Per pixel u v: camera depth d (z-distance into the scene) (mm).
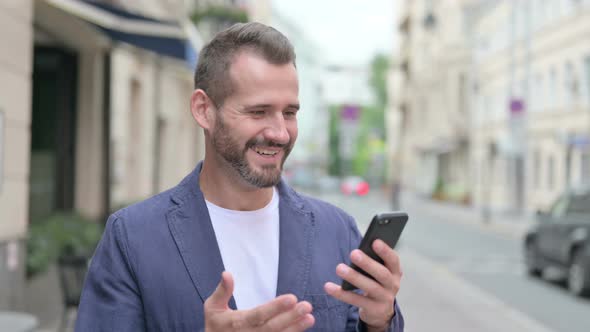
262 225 1790
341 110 40156
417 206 40375
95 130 10094
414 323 7883
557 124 27875
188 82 19734
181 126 19672
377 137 84188
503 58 34750
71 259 6000
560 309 9195
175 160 18312
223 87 1685
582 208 10711
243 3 20688
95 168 10141
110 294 1669
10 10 6145
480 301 9625
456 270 12914
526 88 24953
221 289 1453
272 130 1666
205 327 1483
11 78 6234
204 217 1742
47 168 9578
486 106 38375
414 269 12750
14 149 6328
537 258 11844
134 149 13562
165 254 1688
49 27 8531
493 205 36188
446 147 44250
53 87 9828
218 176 1765
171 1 16359
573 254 10445
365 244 1562
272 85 1660
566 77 27328
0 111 5930
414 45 58656
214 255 1707
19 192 6449
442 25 46938
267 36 1692
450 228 24219
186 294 1660
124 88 12297
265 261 1771
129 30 8320
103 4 7414
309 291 1753
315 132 74375
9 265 6023
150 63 14398
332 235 1870
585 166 25188
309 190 61969
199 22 17422
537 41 30266
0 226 5895
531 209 30438
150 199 1797
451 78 42875
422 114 54594
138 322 1659
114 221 1747
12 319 4055
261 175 1687
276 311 1408
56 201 9773
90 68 10016
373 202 47250
